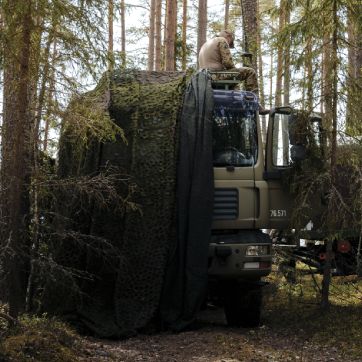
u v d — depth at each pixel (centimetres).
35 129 614
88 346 615
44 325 594
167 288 721
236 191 743
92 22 554
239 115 758
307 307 849
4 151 575
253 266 727
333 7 753
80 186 625
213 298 850
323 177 745
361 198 743
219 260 723
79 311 703
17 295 556
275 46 799
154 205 716
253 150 756
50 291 697
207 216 715
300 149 749
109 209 711
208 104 736
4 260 549
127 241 709
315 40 767
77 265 707
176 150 731
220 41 843
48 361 512
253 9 1155
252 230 754
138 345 654
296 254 878
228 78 825
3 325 565
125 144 723
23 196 628
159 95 750
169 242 720
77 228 709
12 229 546
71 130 612
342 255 889
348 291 911
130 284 707
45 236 682
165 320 715
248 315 773
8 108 573
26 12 519
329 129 760
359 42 777
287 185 763
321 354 630
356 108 754
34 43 556
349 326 729
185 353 620
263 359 598
